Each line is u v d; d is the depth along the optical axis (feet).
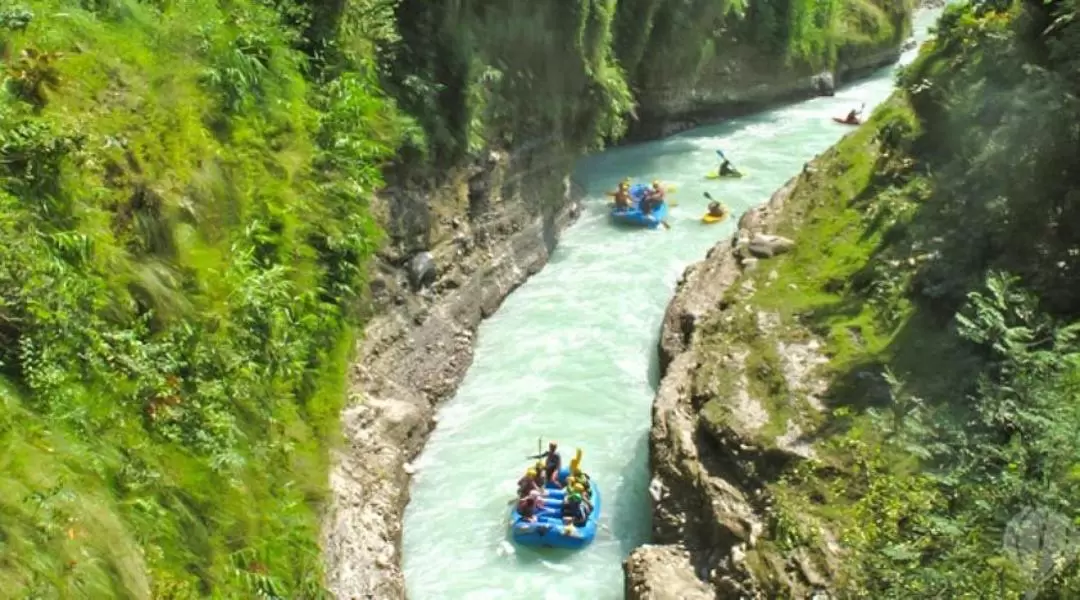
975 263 46.50
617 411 52.65
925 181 56.18
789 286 54.44
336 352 43.86
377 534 39.88
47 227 28.58
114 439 26.96
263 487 33.09
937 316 46.19
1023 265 44.16
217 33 41.34
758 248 59.47
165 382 30.25
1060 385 30.09
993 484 28.19
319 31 48.70
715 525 39.14
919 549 30.58
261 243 39.09
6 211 27.27
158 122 35.47
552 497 44.78
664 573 38.09
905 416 38.91
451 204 58.59
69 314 27.30
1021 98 47.21
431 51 57.00
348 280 45.27
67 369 26.71
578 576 41.52
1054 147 44.52
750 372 46.85
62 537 22.22
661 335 57.98
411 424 48.01
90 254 29.30
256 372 35.55
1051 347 35.94
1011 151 46.80
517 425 51.42
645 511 45.44
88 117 32.76
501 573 41.63
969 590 26.25
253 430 34.22
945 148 57.26
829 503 38.22
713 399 45.29
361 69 50.31
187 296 33.53
